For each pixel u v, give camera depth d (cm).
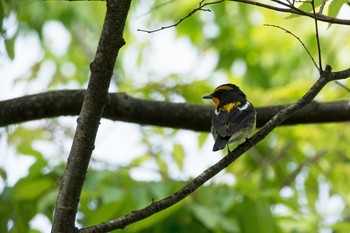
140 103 979
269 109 994
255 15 1819
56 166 1182
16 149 1275
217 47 1889
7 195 1157
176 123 989
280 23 1744
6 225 1159
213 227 1068
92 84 658
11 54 1030
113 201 1063
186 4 1830
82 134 667
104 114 970
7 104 929
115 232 1071
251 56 1861
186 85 1416
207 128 991
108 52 649
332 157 1567
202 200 1109
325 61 1703
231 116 908
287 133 1508
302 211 1339
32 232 1173
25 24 1772
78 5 1830
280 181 1620
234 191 1130
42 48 1889
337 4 725
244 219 1121
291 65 1808
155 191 1077
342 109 984
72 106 938
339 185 1559
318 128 1486
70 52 2020
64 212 666
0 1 1004
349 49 1672
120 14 644
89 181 1123
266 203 1127
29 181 1166
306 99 698
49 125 1418
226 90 1095
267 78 1855
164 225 1105
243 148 702
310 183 1570
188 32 1872
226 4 1802
